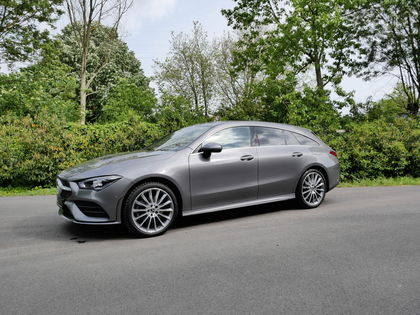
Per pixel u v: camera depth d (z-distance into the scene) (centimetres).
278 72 1859
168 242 413
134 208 433
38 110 1727
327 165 609
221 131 523
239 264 336
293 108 1284
